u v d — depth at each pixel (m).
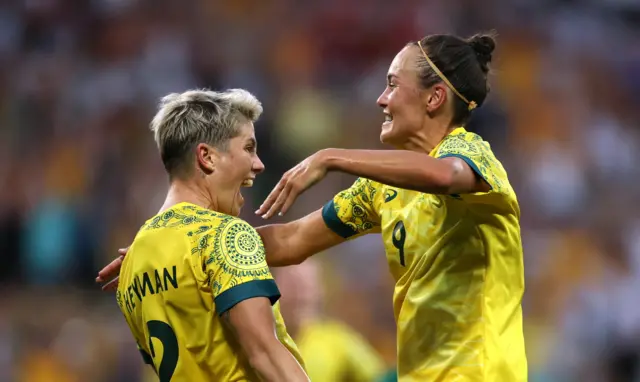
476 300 11.34
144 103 41.59
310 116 41.03
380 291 34.38
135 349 32.25
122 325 33.25
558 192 40.94
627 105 46.94
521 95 45.72
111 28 44.41
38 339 32.53
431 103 11.67
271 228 13.13
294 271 22.20
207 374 11.02
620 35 48.88
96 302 34.44
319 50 45.00
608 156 43.91
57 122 40.72
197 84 43.09
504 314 11.44
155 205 37.16
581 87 46.81
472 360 11.27
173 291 10.92
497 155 41.25
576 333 35.72
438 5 46.56
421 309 11.61
